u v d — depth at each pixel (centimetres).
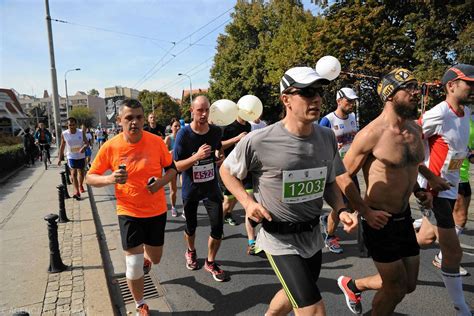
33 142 1736
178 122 810
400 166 244
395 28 1864
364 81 1897
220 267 437
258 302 352
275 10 3662
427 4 1672
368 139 249
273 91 3033
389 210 251
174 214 693
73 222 634
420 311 322
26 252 484
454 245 294
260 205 216
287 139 218
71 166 839
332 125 480
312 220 231
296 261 218
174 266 446
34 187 1055
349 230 218
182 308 346
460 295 295
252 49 3709
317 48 2044
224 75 3853
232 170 235
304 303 206
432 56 1688
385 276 250
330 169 237
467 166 381
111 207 802
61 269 416
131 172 308
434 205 300
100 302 338
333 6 2202
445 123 303
